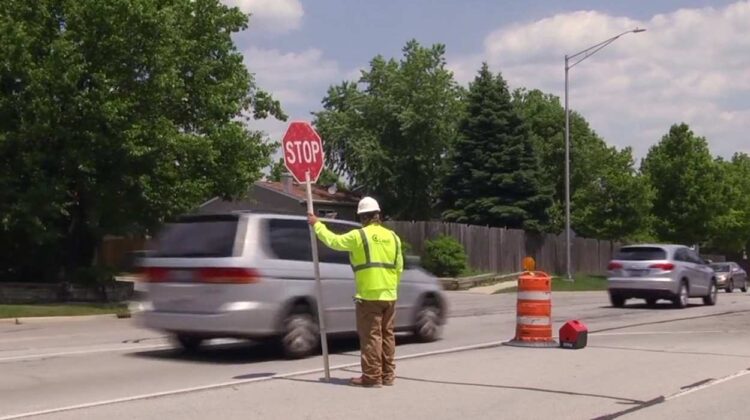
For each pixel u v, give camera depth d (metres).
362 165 65.06
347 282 13.52
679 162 57.69
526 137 52.59
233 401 9.57
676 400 9.98
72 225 26.86
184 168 26.31
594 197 51.75
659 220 57.75
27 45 23.61
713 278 26.89
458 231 41.75
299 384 10.65
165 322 12.72
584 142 65.69
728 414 9.28
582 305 26.98
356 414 8.94
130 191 25.31
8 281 27.69
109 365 12.42
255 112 29.61
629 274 25.20
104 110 23.59
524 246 46.78
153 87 24.81
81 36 24.19
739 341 15.88
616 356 13.47
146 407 9.25
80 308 23.45
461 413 9.05
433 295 15.35
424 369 11.95
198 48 27.36
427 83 63.12
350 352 13.85
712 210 57.84
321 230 10.45
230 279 12.30
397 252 10.52
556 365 12.44
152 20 24.19
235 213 12.78
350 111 67.50
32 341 16.11
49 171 24.84
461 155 52.91
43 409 9.17
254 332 12.38
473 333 17.08
